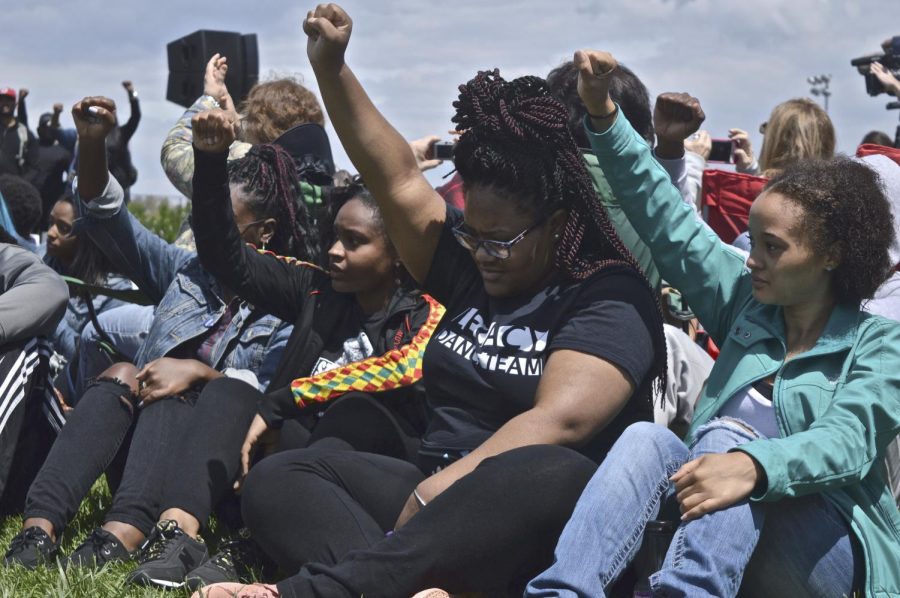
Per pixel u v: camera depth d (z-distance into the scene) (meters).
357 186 3.91
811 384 3.04
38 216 7.14
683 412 4.10
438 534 2.92
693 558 2.79
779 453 2.83
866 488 3.06
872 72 6.32
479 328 3.31
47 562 3.69
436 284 3.46
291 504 3.23
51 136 12.52
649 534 2.85
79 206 4.38
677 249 3.35
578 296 3.21
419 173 3.46
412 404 3.78
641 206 3.36
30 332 4.19
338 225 3.83
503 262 3.21
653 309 3.25
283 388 3.76
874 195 3.07
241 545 3.53
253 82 8.75
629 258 3.33
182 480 3.63
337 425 3.69
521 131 3.16
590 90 3.28
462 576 2.96
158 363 3.93
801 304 3.10
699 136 5.78
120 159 11.23
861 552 2.96
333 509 3.22
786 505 2.95
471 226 3.24
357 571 2.91
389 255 3.84
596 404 3.05
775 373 3.10
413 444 3.70
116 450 3.97
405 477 3.34
